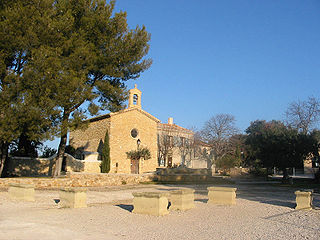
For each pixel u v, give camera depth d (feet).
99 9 75.82
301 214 37.86
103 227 27.89
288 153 96.68
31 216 32.30
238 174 150.51
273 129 104.58
